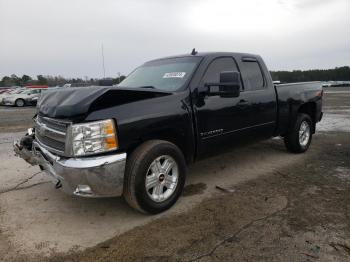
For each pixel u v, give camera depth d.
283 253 2.84
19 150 4.20
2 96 24.97
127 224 3.46
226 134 4.49
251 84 5.07
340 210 3.66
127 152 3.52
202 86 4.16
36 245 3.08
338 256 2.78
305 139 6.32
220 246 2.98
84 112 3.13
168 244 3.03
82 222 3.54
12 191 4.46
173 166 3.77
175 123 3.76
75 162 3.14
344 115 12.92
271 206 3.80
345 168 5.27
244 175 5.03
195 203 3.95
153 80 4.48
